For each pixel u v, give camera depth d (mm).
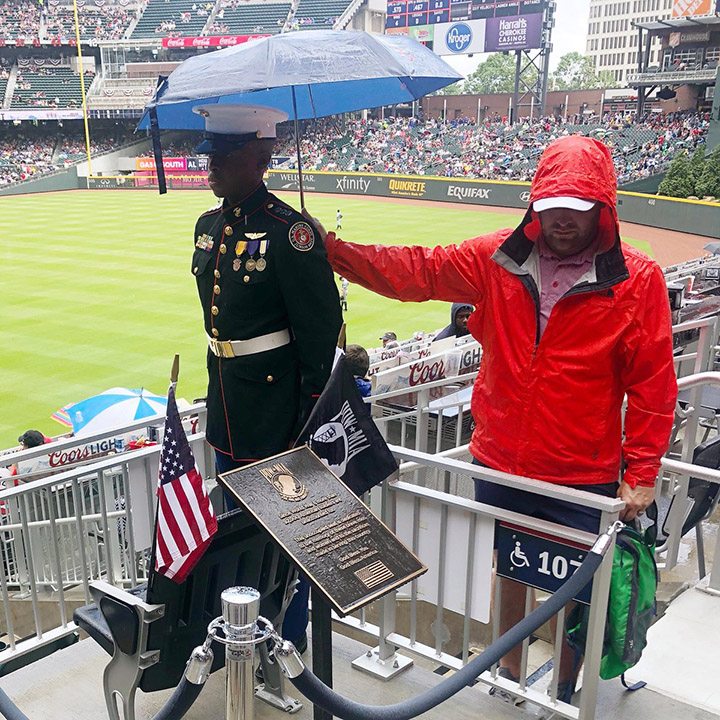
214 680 3215
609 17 103188
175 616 2545
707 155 39281
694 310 8320
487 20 62062
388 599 3186
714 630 3602
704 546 4777
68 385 14297
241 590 1973
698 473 3707
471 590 2975
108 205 47531
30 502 5996
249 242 2998
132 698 2633
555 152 2756
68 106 67688
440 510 3014
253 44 2797
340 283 19703
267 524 2221
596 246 2785
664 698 3129
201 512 2465
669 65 52656
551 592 2762
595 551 2445
